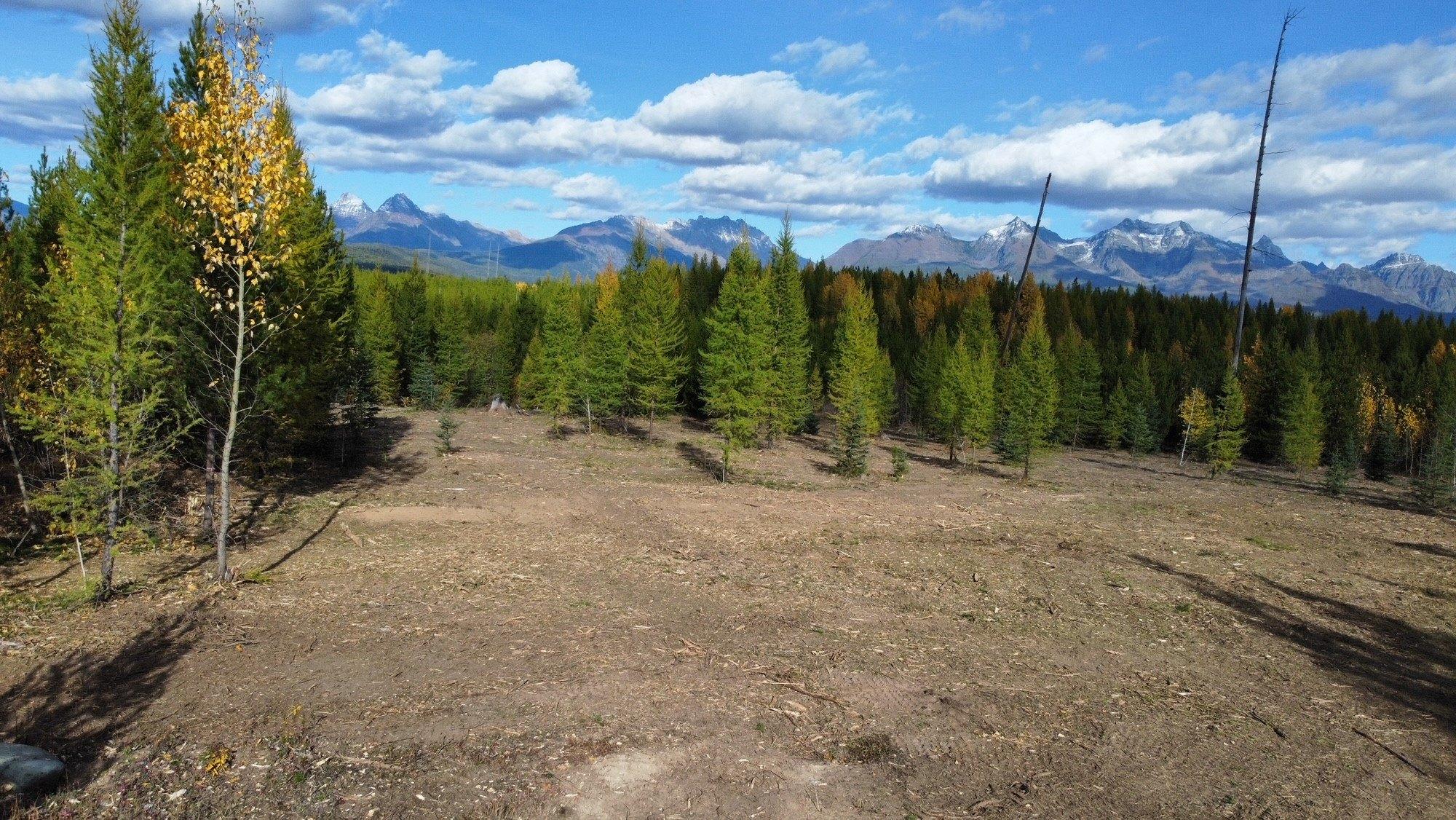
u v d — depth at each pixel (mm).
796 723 7121
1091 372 38750
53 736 6227
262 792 5590
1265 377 39344
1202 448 38562
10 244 16031
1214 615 11250
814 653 8922
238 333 10953
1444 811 6156
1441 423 31031
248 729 6488
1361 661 9586
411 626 9242
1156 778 6484
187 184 11812
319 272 16656
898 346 55438
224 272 12539
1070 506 20297
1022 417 26219
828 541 15031
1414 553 15953
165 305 12023
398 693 7297
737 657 8688
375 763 6039
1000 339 51875
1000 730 7223
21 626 8781
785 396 30422
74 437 11828
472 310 55656
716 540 14680
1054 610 11180
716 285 65250
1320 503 22703
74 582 10742
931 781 6250
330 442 22031
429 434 28391
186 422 13391
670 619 9938
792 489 21234
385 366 38969
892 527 16688
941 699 7855
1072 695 8156
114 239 10562
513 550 13281
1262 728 7582
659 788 5906
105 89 11031
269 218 10945
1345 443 33469
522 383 39156
